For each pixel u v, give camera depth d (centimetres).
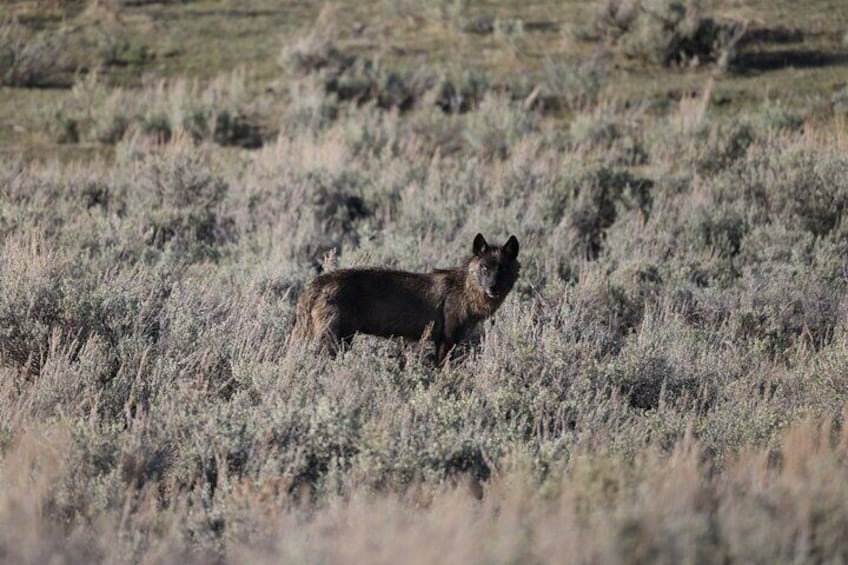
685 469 2509
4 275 3969
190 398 3050
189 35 11031
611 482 2372
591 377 3578
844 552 2156
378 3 12412
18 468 2480
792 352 4344
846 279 5219
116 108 8594
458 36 11244
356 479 2555
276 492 2508
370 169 7275
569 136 8638
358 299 3800
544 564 2028
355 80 9750
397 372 3509
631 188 6838
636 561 2073
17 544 2133
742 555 2100
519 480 2433
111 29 10975
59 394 3105
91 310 3703
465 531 2119
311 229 5738
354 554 2045
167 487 2642
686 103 9138
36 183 6462
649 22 10462
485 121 8512
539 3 12194
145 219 5794
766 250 5581
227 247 5569
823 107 9056
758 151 7425
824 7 11562
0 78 9606
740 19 10844
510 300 4503
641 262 5175
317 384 3275
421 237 5859
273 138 8738
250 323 3803
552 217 6338
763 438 3059
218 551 2228
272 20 11625
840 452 2830
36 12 11269
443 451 2719
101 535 2208
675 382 3722
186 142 7544
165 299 4062
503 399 3228
